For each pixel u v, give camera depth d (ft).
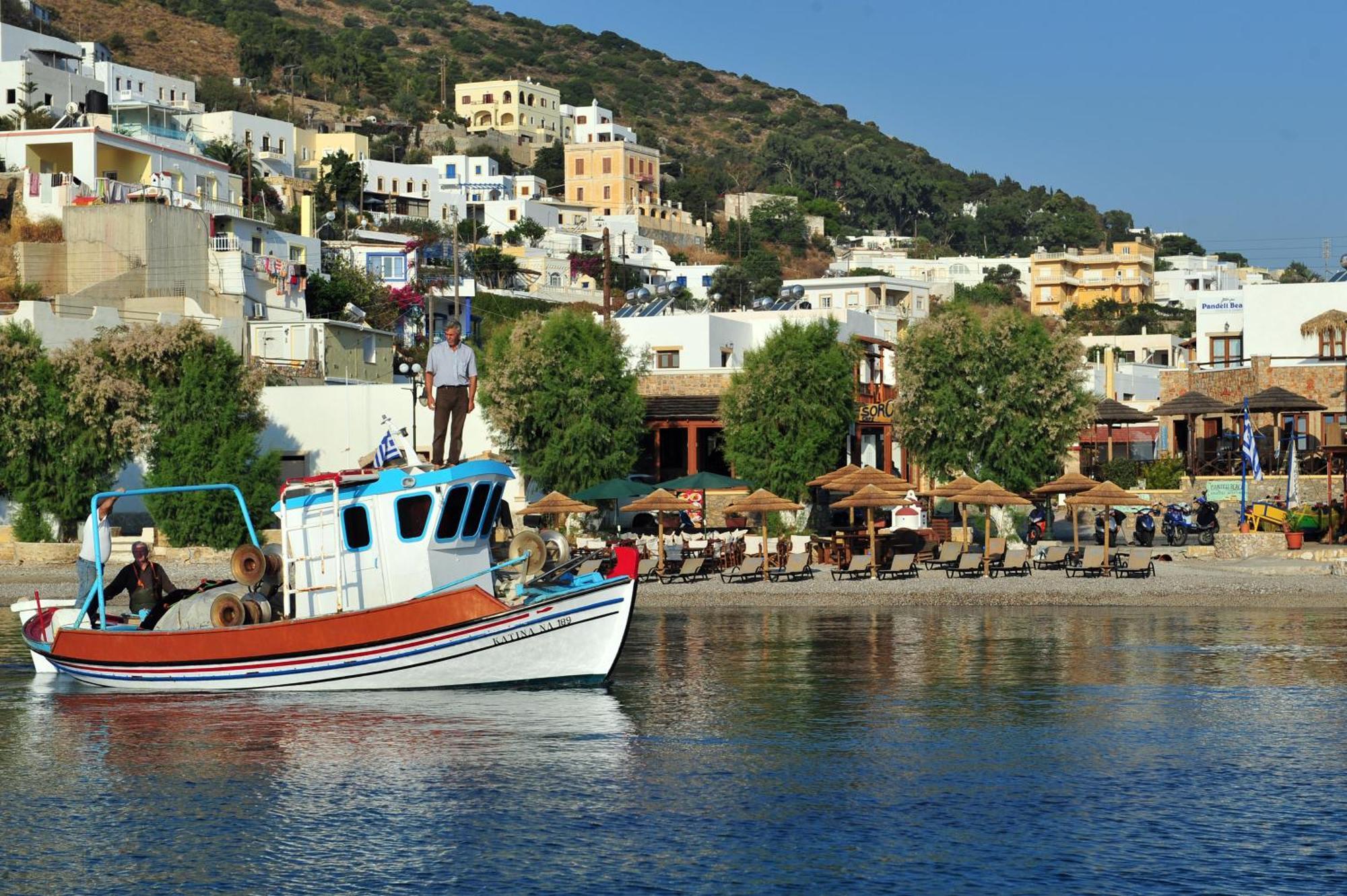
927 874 63.77
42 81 522.47
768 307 337.11
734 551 189.98
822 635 134.41
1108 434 291.58
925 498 223.51
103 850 68.74
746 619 148.87
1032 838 68.44
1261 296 281.74
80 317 269.85
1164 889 61.72
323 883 63.93
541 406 216.95
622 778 79.82
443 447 102.47
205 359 218.18
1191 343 325.21
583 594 103.30
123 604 167.73
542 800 75.66
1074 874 63.52
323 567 104.53
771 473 215.31
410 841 69.26
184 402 213.25
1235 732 89.35
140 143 376.27
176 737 91.35
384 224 599.98
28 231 320.09
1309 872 63.62
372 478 103.24
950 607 158.10
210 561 203.10
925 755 84.12
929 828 70.08
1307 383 262.67
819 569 189.98
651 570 177.58
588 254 616.80
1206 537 214.90
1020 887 62.13
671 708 98.22
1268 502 219.61
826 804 74.23
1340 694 101.04
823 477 196.54
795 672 112.37
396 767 82.79
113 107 446.19
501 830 70.64
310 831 71.10
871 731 90.43
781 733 90.02
